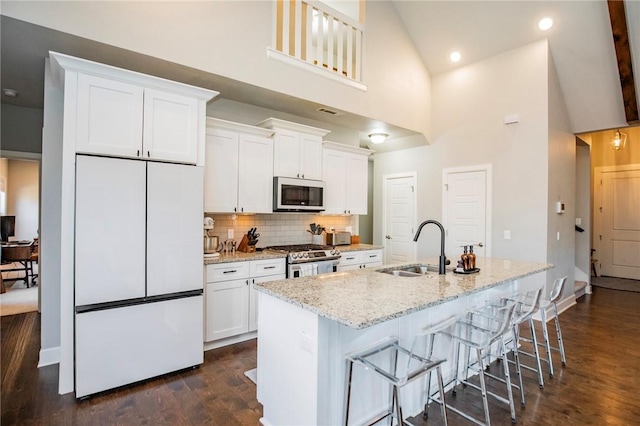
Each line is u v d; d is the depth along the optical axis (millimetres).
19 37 2498
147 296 2645
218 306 3254
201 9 3096
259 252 3865
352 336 1916
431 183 5609
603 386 2660
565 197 4926
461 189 5215
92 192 2416
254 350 3270
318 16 4074
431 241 5602
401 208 6102
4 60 2844
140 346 2629
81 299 2385
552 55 4453
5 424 2125
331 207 4672
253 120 4172
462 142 5207
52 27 2396
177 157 2844
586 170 5965
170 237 2750
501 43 4676
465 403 2404
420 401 2297
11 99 3691
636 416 2260
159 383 2641
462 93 5207
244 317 3434
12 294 5531
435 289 2127
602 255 7176
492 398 2471
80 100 2430
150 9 2818
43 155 2957
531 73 4500
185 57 2996
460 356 2678
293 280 2377
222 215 4016
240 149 3705
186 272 2834
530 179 4500
